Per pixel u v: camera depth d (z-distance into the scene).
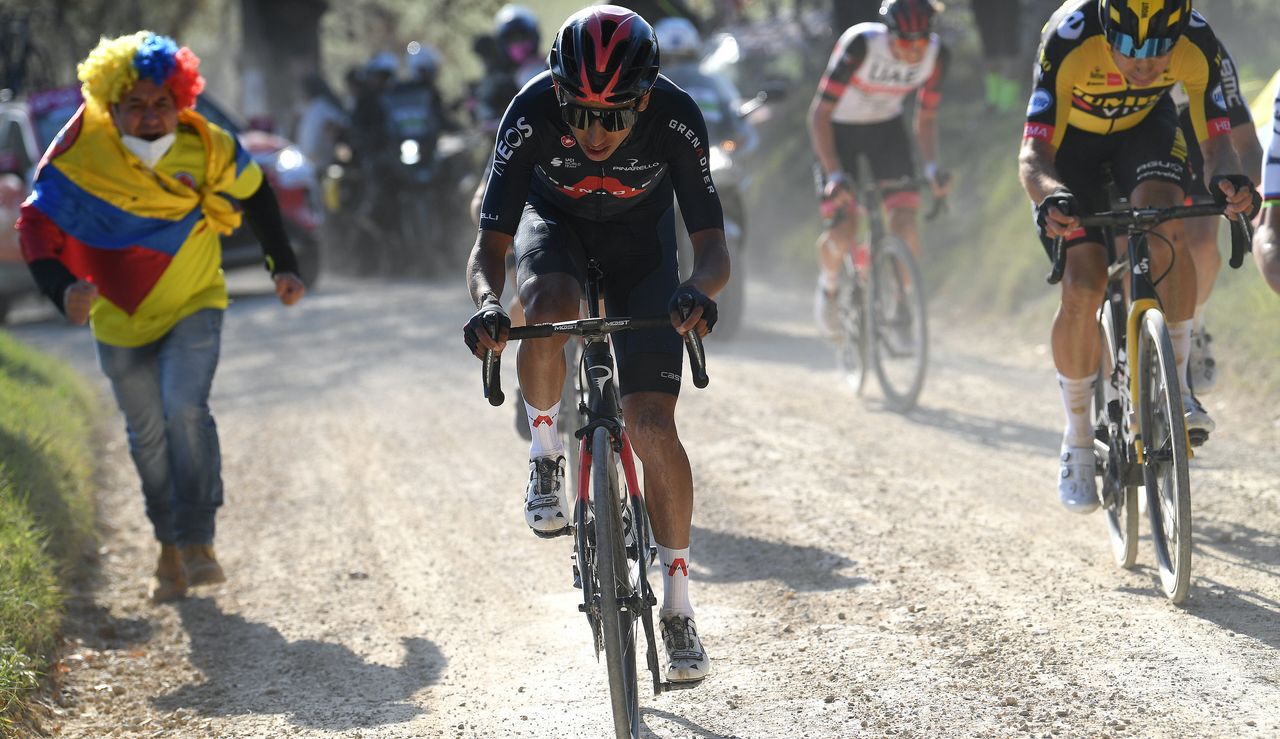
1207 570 11.89
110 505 17.70
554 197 10.00
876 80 19.70
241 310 35.25
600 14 8.70
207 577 13.57
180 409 13.32
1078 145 12.70
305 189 37.28
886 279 19.91
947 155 36.59
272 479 18.52
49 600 12.13
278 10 69.00
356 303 35.22
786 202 41.34
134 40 12.64
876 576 12.53
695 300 8.40
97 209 12.75
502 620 12.44
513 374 24.50
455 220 41.41
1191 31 11.50
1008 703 9.39
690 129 9.41
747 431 18.89
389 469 18.52
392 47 78.88
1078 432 12.57
